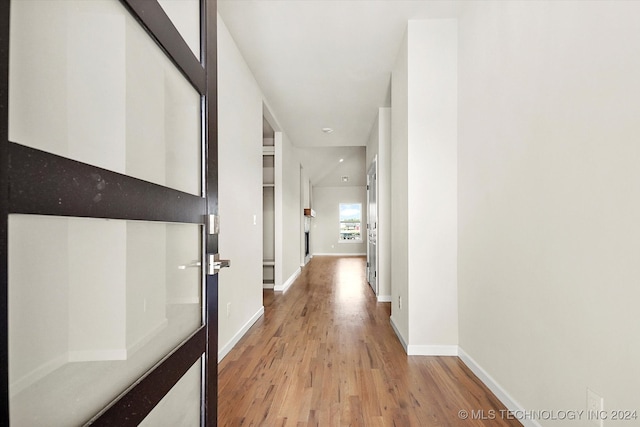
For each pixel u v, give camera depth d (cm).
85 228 75
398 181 307
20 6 59
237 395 195
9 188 52
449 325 255
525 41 163
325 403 186
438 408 180
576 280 128
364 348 272
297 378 217
